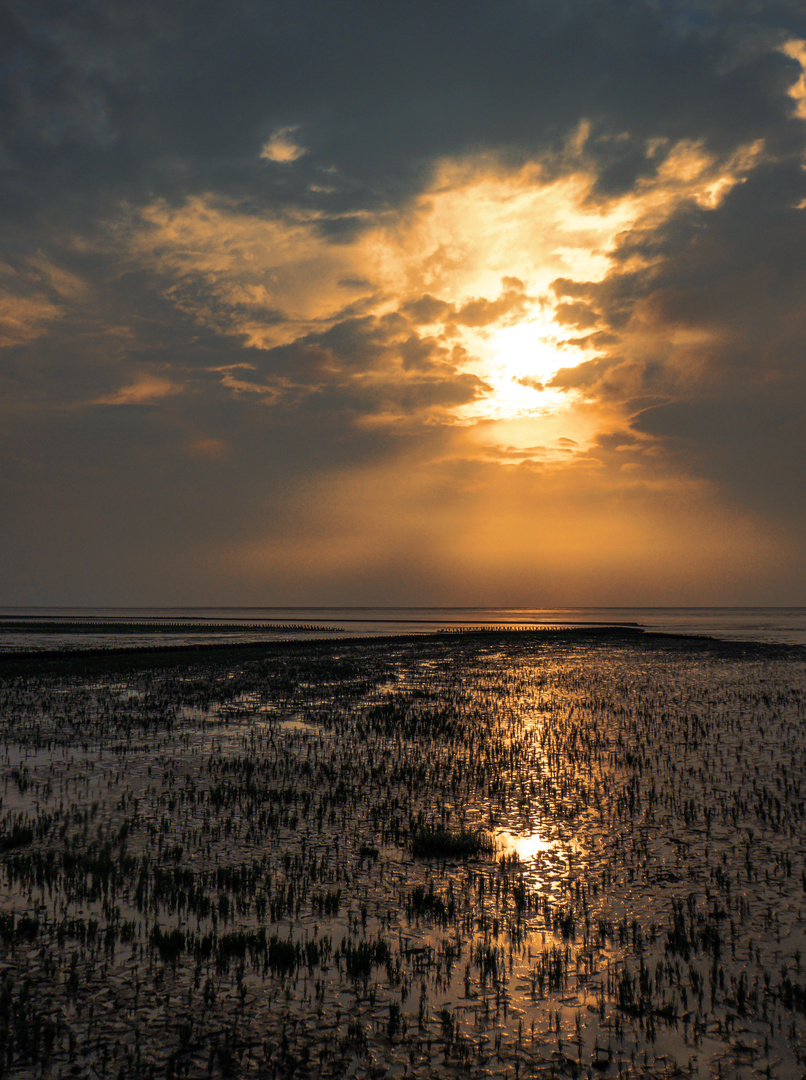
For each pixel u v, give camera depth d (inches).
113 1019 302.0
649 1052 286.0
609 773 730.2
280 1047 286.8
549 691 1427.2
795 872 460.4
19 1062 274.7
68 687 1422.2
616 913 406.3
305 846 511.5
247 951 359.3
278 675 1715.1
